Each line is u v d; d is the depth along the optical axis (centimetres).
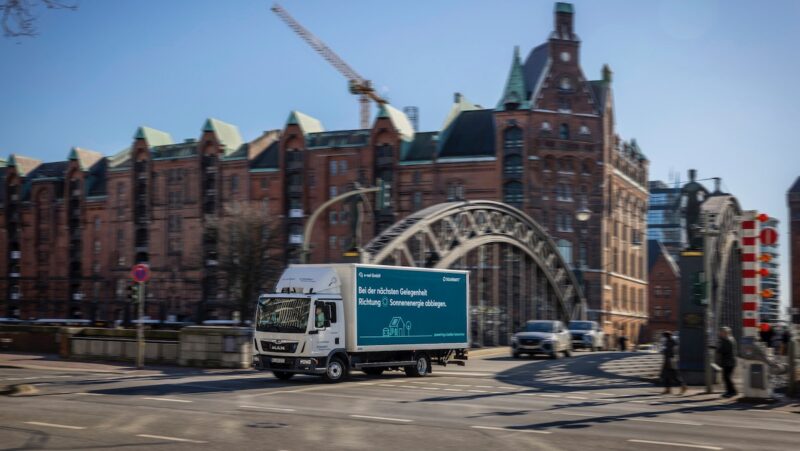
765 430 1587
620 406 2016
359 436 1405
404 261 7894
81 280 11481
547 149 9744
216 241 8388
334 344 2611
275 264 8225
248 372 3039
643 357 4438
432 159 10062
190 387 2350
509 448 1302
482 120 10369
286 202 10694
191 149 11319
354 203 3825
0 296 12775
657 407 2016
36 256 12544
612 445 1346
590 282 9806
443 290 3100
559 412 1847
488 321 7469
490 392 2367
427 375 3036
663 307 14188
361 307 2706
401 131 10394
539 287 7212
